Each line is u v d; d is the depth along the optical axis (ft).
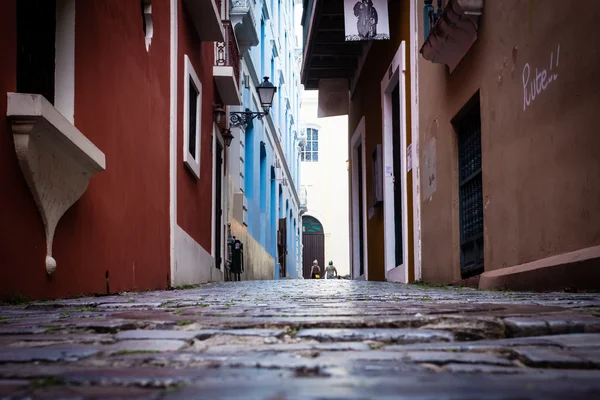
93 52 21.38
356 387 5.08
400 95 43.09
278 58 94.68
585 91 19.30
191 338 8.52
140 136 27.55
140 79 27.73
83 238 20.39
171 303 15.87
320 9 49.19
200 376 5.78
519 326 9.05
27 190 16.55
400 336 8.48
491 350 7.39
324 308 12.93
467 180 31.12
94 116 21.30
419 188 39.22
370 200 55.36
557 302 14.08
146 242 28.27
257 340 8.42
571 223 20.20
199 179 42.29
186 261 36.60
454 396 4.66
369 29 41.75
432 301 15.83
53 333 9.40
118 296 20.76
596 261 17.88
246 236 64.54
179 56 36.73
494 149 26.71
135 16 27.14
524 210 23.70
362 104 59.06
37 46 18.31
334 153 152.66
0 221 15.10
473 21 28.43
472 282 28.71
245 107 66.18
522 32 23.88
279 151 96.58
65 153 17.90
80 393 5.09
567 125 20.44
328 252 150.30
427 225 37.27
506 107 25.44
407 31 41.83
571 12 20.13
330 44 58.65
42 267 17.34
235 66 54.60
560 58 20.88
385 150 48.11
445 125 33.76
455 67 32.01
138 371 6.14
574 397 4.67
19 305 14.96
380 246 50.39
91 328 9.75
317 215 151.12
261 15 76.84
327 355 7.07
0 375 6.06
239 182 63.93
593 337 8.43
